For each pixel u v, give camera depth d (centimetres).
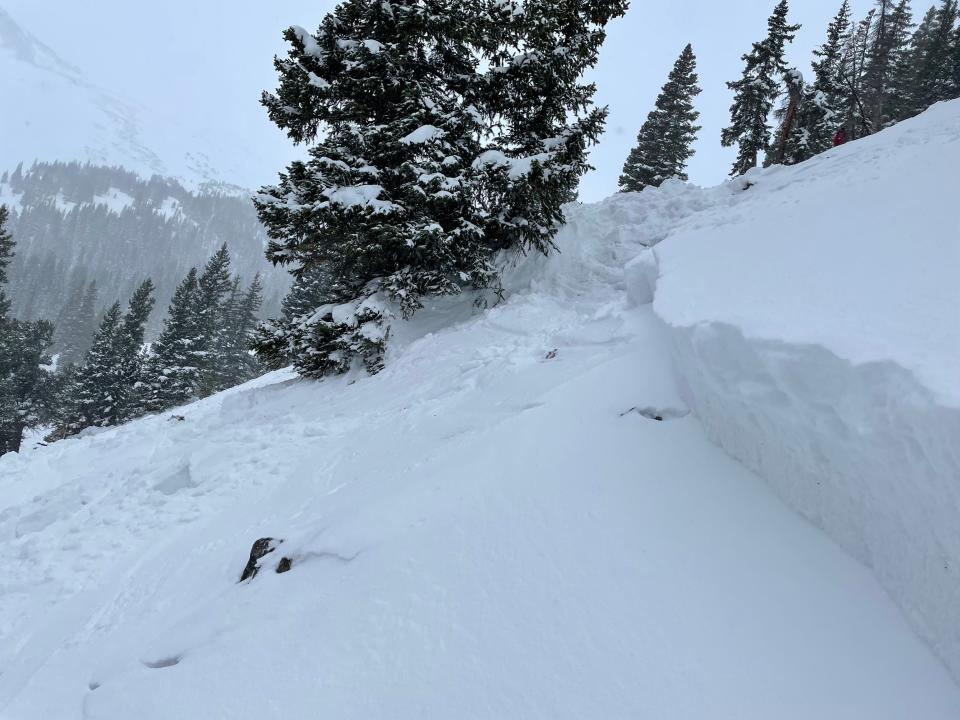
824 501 264
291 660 299
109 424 3659
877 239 456
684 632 244
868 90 3222
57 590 535
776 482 300
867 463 224
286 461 714
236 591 405
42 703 367
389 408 843
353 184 1167
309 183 1094
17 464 1053
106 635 436
